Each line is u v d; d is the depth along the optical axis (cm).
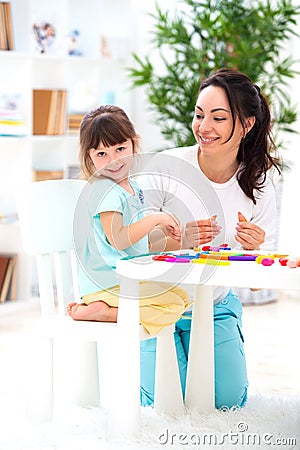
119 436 273
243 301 553
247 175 310
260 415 306
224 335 314
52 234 298
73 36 585
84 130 283
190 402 306
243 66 521
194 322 305
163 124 617
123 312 266
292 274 240
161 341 300
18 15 547
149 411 305
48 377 293
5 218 523
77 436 281
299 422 299
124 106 621
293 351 434
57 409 311
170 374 301
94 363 318
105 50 607
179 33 528
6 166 544
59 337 281
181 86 533
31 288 589
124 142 281
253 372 393
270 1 541
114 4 620
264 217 319
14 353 419
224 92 291
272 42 530
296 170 576
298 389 366
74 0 593
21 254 543
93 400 318
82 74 593
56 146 573
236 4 527
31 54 529
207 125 292
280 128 543
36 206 294
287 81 584
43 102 552
